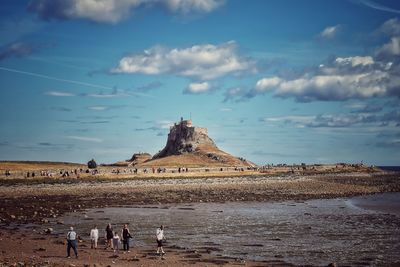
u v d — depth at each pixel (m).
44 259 31.69
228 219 57.97
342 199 88.88
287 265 31.41
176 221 56.09
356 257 34.47
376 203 79.94
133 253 35.44
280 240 42.03
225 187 111.50
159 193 96.31
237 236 44.56
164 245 39.59
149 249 37.56
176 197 88.94
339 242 40.81
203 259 32.94
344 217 59.16
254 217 60.00
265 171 175.12
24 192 92.75
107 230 38.03
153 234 46.03
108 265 29.72
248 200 85.75
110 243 38.00
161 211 67.69
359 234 45.16
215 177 139.62
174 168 175.25
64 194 91.31
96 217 60.09
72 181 113.88
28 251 35.41
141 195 92.00
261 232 47.00
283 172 175.88
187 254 35.12
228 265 30.95
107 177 124.25
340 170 198.50
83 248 37.31
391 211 66.44
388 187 116.62
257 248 38.12
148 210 69.06
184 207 73.56
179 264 31.02
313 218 58.44
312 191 104.81
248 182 124.94
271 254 35.62
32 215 60.88
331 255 35.19
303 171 186.62
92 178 120.38
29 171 135.12
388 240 41.75
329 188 112.00
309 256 34.84
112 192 96.12
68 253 32.97
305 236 44.22
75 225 52.50
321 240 41.91
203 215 62.47
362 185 121.94
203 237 44.12
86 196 88.75
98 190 99.12
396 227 49.69
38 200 80.50
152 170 152.38
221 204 78.81
